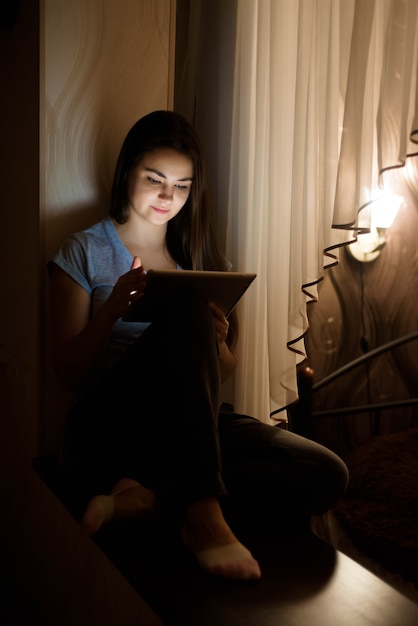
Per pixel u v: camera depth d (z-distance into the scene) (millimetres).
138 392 1025
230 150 1543
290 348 1504
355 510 1574
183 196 1276
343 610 819
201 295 1046
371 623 793
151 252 1330
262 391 1551
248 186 1498
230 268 1416
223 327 1102
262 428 1179
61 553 1275
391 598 856
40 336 1379
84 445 1098
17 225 1516
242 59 1487
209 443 925
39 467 1332
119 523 1027
